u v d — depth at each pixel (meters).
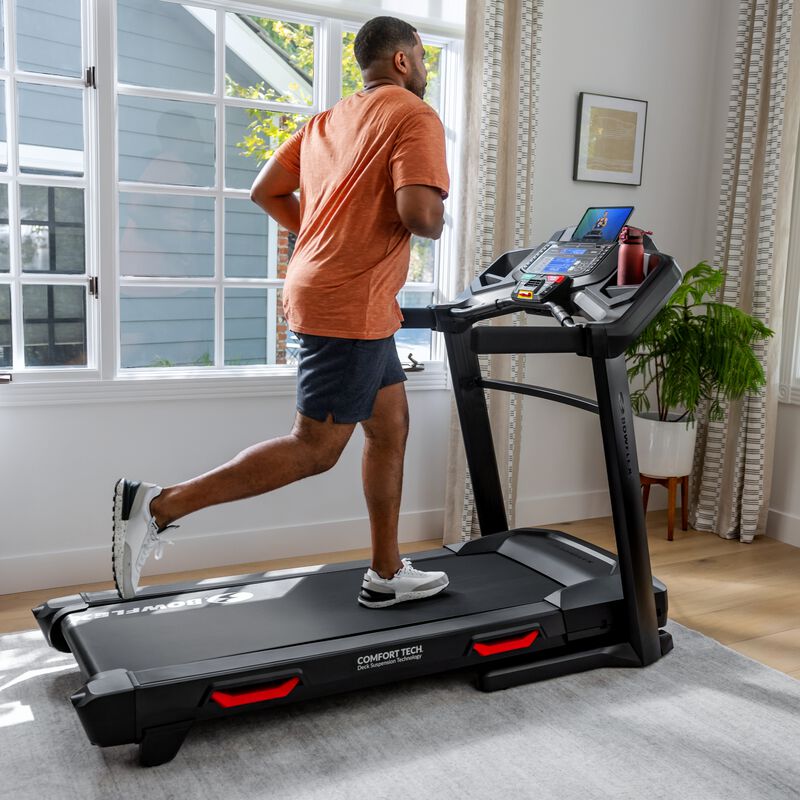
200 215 3.11
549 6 3.46
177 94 2.96
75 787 1.81
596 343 2.14
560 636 2.35
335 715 2.12
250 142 3.14
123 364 3.07
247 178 3.17
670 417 3.82
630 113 3.70
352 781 1.84
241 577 2.53
